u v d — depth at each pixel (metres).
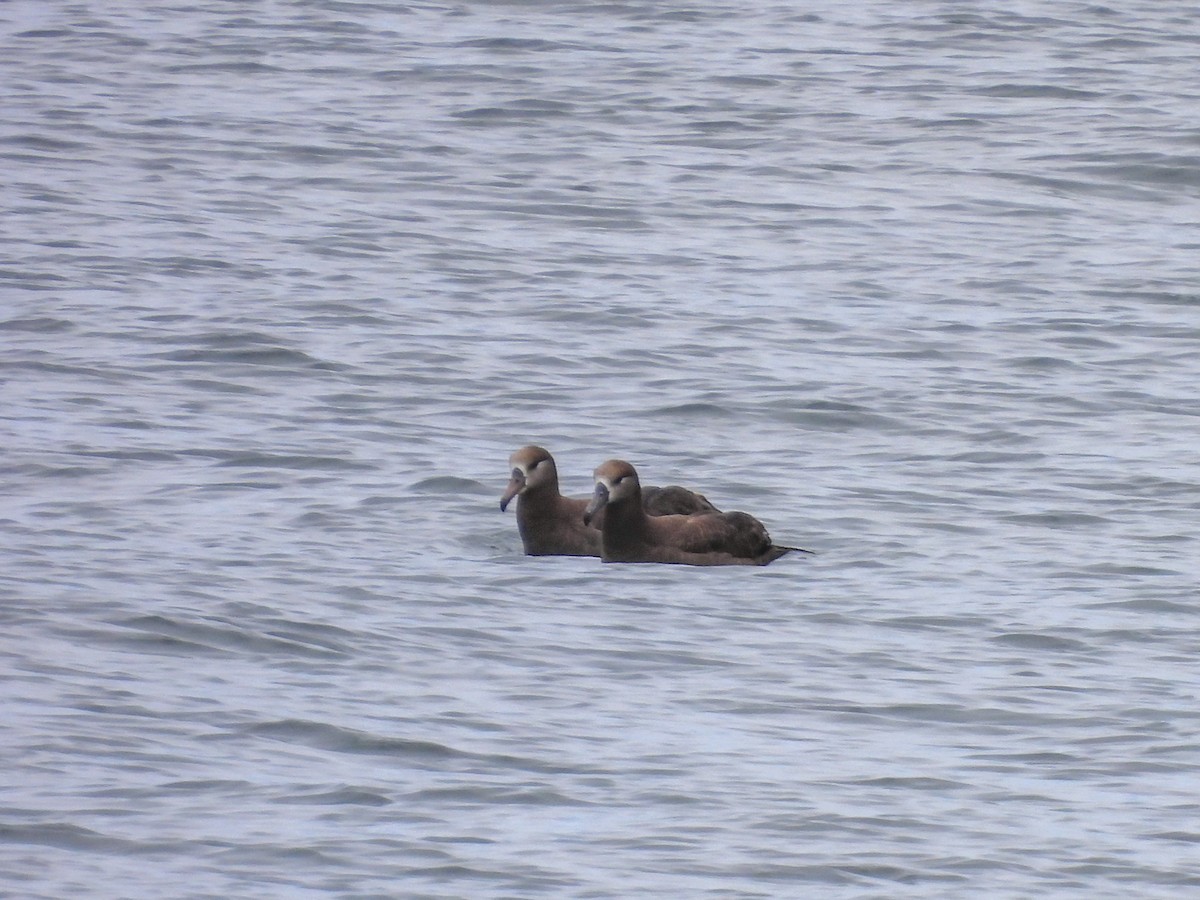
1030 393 31.58
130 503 25.91
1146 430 29.92
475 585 23.50
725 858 16.44
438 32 56.12
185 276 36.69
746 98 50.44
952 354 33.53
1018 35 56.88
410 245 39.16
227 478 27.11
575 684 20.36
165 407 30.06
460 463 28.11
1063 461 28.45
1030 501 26.80
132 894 15.61
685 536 24.77
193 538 24.64
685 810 17.38
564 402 30.89
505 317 35.00
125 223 39.88
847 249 39.59
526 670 20.72
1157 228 41.59
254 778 17.78
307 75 52.00
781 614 22.67
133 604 22.03
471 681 20.36
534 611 22.61
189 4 59.16
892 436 29.64
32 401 30.11
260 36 55.53
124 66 52.38
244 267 37.34
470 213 41.47
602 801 17.52
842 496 27.12
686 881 16.05
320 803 17.33
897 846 16.78
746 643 21.67
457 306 35.56
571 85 51.22
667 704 19.86
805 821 17.20
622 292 36.56
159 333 33.53
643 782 17.94
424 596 22.97
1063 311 35.97
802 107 49.75
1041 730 19.36
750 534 24.98
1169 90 51.62
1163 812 17.53
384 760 18.28
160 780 17.67
